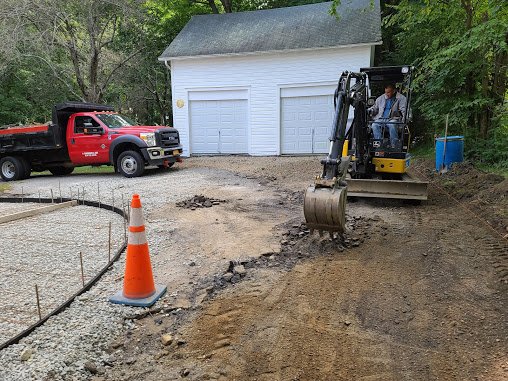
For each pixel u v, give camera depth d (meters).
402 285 4.16
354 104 6.28
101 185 10.72
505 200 6.95
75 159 12.77
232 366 3.01
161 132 12.38
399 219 6.48
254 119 16.88
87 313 3.75
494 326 3.41
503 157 10.48
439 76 11.41
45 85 21.23
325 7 18.08
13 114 22.14
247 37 17.20
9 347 3.19
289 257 4.99
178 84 17.52
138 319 3.69
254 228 6.24
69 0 16.27
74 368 2.99
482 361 2.98
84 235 6.21
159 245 5.60
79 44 18.83
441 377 2.83
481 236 5.53
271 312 3.70
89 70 18.36
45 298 4.09
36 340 3.30
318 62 15.79
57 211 7.91
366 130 7.38
